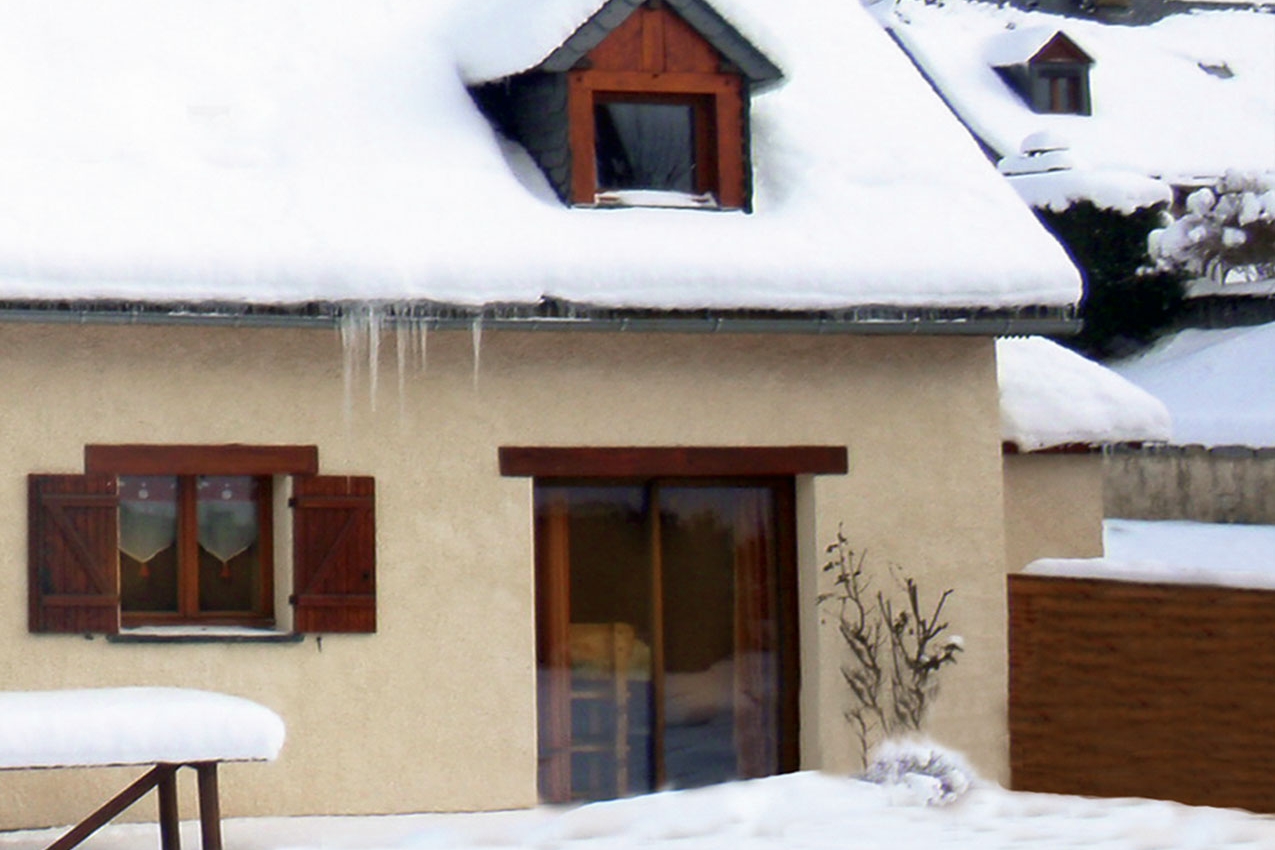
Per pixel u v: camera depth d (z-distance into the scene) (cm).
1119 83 5000
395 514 1633
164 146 1669
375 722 1623
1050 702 1694
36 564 1555
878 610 1733
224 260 1565
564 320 1623
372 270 1584
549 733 1698
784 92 1903
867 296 1680
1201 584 1553
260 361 1609
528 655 1656
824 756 1717
